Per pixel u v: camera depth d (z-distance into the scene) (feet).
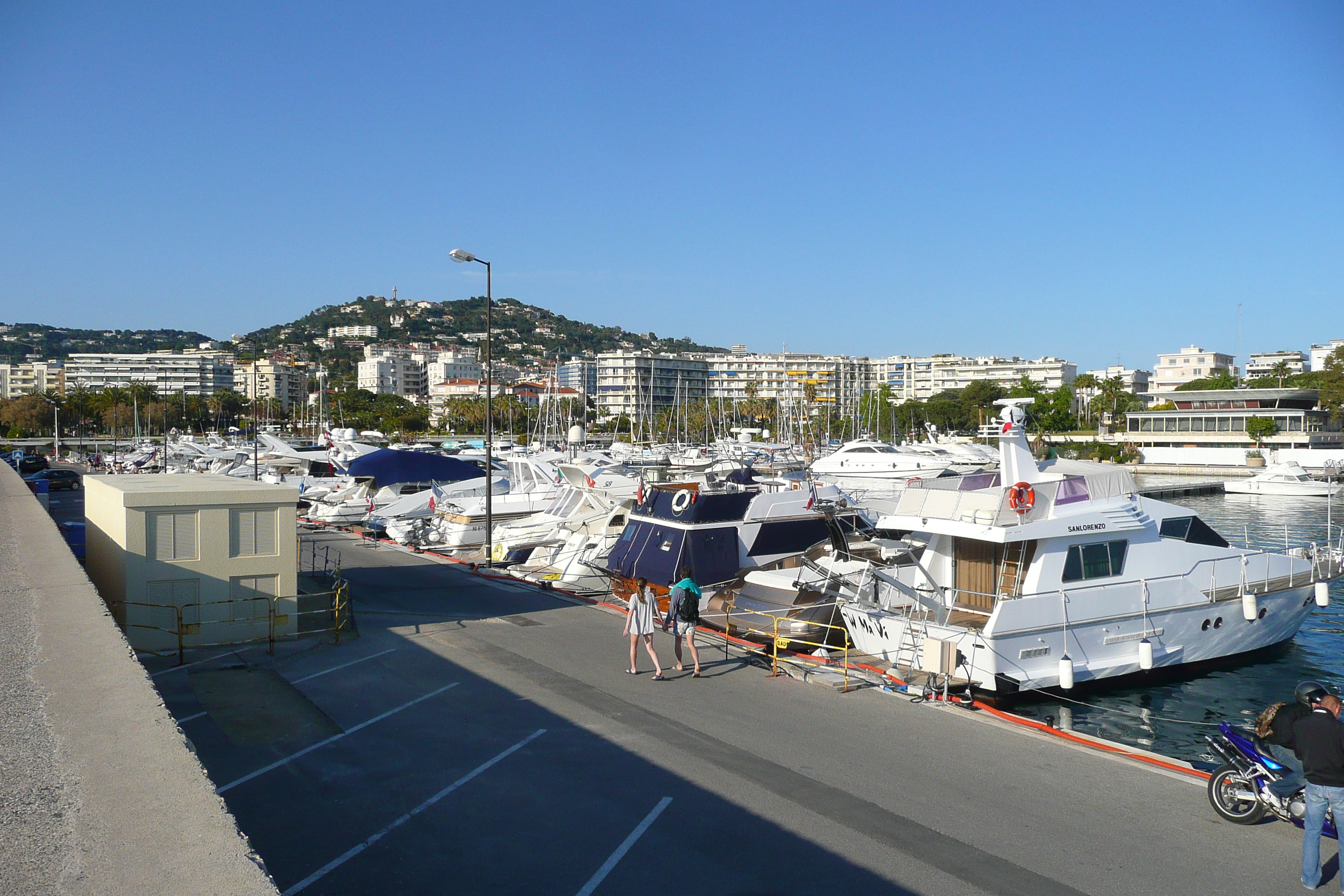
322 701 39.24
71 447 337.11
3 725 21.03
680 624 44.34
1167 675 54.13
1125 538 50.42
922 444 233.76
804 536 65.87
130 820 16.22
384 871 23.93
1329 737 22.50
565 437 295.28
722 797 28.94
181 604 47.39
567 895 22.76
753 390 586.86
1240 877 23.86
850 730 35.96
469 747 33.55
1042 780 30.73
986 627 44.21
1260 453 281.95
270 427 458.91
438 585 71.00
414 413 551.18
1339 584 93.04
